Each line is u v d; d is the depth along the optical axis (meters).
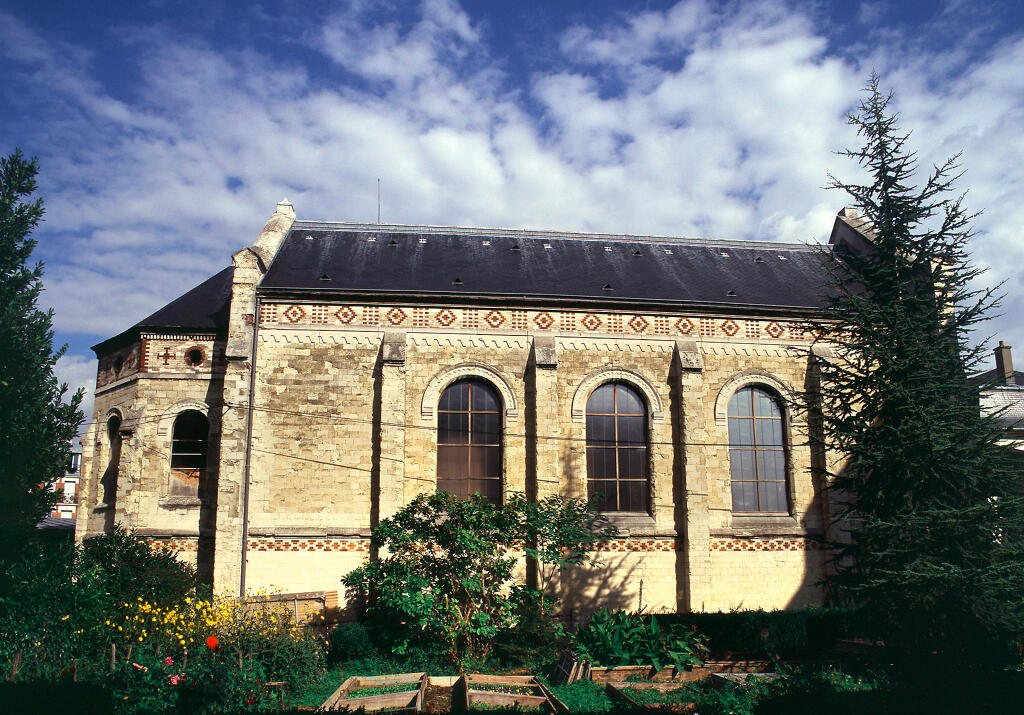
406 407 25.23
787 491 26.73
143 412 26.03
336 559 24.09
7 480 18.41
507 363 25.92
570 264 29.83
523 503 22.83
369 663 20.33
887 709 15.19
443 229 31.89
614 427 26.31
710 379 26.78
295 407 24.94
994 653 16.55
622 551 25.11
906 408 18.31
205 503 25.53
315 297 25.64
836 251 33.16
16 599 17.55
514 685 18.41
